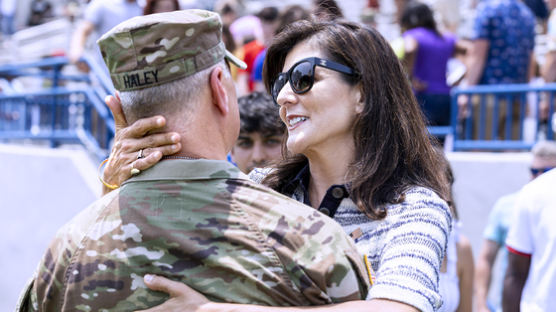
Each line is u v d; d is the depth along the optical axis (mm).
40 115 8516
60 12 20250
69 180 7484
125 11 8148
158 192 2062
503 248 5578
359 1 15758
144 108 2102
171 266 1988
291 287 1982
